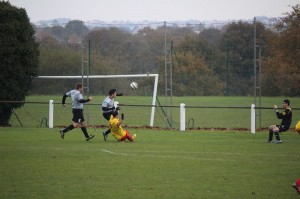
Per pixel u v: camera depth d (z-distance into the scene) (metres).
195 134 77.06
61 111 123.25
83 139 69.62
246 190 37.22
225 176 42.56
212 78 129.38
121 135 66.31
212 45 135.50
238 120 119.50
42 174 43.28
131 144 63.84
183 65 128.38
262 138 71.12
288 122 64.62
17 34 95.12
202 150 58.25
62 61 124.62
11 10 95.06
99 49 125.69
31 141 66.94
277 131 64.69
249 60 129.88
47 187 38.22
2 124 96.81
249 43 135.38
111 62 125.12
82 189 37.56
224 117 126.31
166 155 54.19
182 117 83.56
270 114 122.81
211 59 132.38
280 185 38.94
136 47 127.12
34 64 97.25
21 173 43.69
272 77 120.50
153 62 127.19
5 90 94.50
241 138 71.06
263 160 50.84
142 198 34.84
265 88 122.31
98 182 40.09
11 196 35.38
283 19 121.12
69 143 64.69
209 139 69.88
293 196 35.34
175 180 40.88
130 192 36.62
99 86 124.06
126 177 42.06
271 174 43.41
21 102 91.06
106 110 68.19
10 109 96.38
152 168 46.34
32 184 39.28
